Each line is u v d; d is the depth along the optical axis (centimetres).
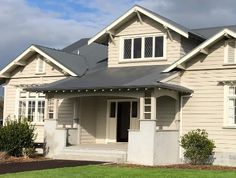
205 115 2150
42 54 2578
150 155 2000
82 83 2261
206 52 2150
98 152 2173
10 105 2742
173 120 2214
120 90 2103
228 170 1817
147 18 2436
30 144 2298
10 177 1467
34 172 1598
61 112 2514
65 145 2288
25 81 2695
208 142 2059
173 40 2355
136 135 2048
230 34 2062
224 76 2119
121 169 1733
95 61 2753
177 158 2173
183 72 2216
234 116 2094
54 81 2581
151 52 2423
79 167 1770
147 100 2259
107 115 2531
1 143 2222
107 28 2489
